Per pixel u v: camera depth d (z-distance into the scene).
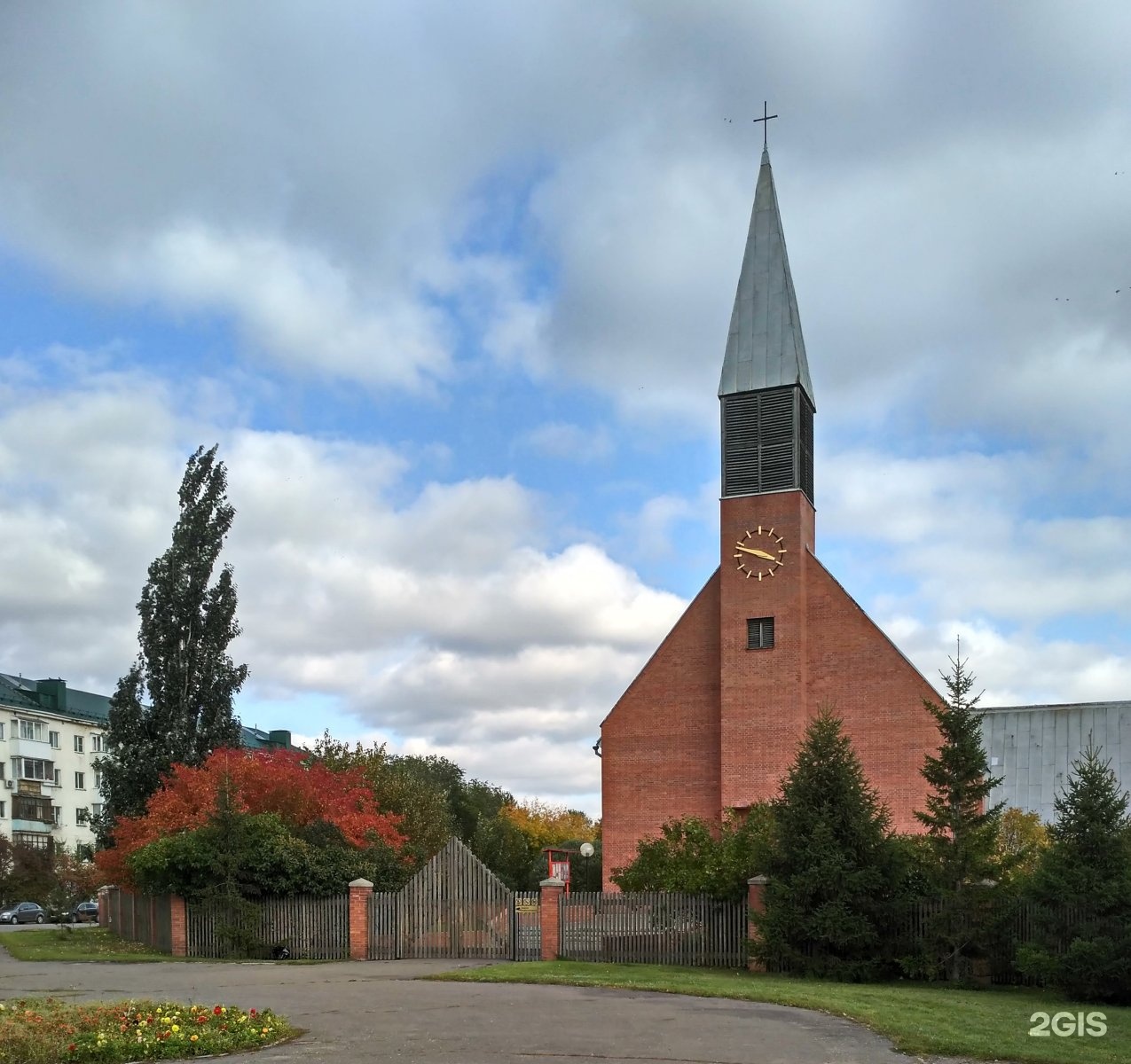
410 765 89.94
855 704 42.00
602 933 29.50
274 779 38.62
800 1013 19.11
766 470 44.34
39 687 98.88
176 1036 15.98
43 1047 15.11
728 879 28.53
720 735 43.56
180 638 50.56
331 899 32.69
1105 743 43.44
